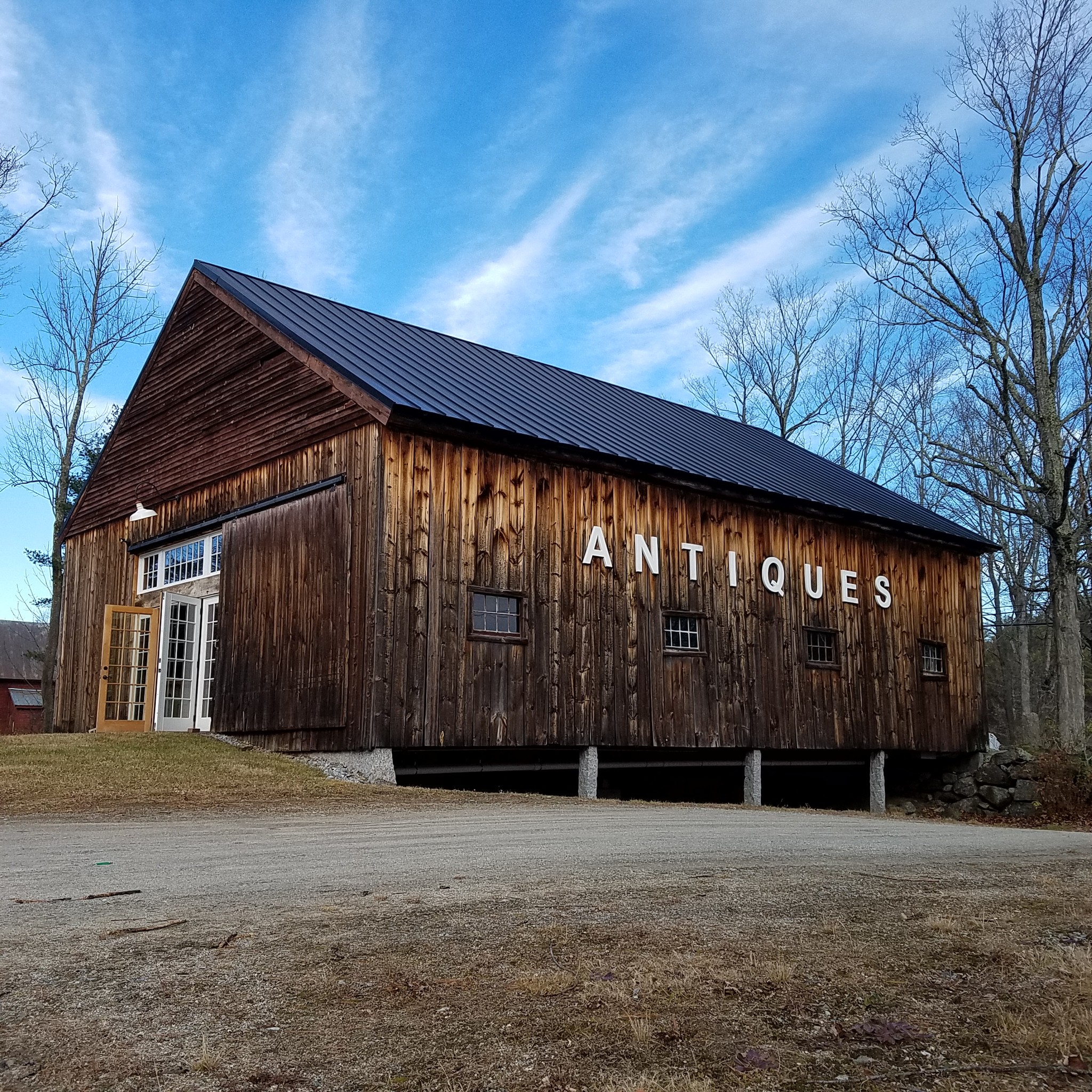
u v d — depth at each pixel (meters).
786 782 20.70
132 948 4.02
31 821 8.40
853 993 3.60
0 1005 3.33
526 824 9.06
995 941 4.41
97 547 20.09
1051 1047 3.11
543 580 14.30
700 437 20.44
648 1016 3.31
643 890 5.44
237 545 15.44
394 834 7.93
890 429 36.81
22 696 43.25
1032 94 21.05
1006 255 22.11
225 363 16.31
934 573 21.48
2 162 22.84
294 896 5.09
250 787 10.98
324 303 17.61
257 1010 3.31
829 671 18.59
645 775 17.70
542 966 3.82
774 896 5.36
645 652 15.50
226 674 15.23
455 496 13.48
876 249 22.56
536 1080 2.80
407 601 12.76
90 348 28.17
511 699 13.67
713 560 16.86
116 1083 2.74
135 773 11.20
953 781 21.34
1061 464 21.31
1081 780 19.42
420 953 3.98
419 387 14.18
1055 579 21.77
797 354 41.12
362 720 12.42
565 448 14.44
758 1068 2.92
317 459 14.00
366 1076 2.81
